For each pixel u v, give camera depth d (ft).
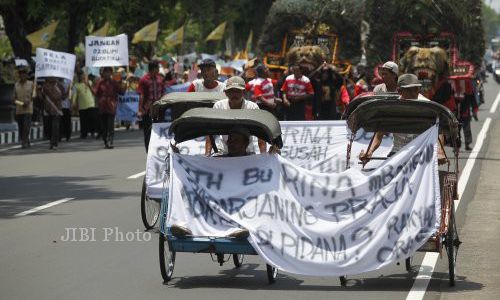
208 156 38.45
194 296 35.22
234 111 38.70
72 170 78.59
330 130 52.44
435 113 38.40
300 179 37.09
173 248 37.01
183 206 37.17
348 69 115.03
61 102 103.35
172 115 50.93
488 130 119.96
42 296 34.99
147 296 35.17
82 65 168.96
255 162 37.45
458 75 91.35
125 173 75.82
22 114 104.47
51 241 46.19
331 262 36.29
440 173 39.14
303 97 81.20
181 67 147.13
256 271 40.22
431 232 36.37
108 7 141.79
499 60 326.44
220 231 36.78
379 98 42.37
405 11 94.84
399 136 41.45
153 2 168.96
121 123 144.97
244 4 289.12
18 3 138.72
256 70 82.64
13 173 77.00
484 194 62.49
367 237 36.50
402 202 36.65
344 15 116.16
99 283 37.24
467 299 35.04
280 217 36.81
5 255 42.80
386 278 38.86
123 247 44.75
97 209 56.44
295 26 118.11
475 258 42.65
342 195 36.83
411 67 74.79
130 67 150.10
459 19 93.56
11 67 134.82
